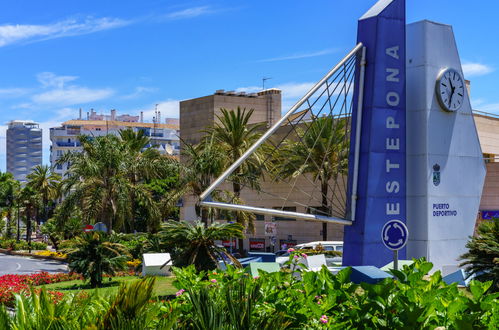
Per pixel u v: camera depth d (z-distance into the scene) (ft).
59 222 143.33
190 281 27.76
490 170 124.67
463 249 73.41
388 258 65.77
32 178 265.13
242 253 135.23
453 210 72.84
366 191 64.54
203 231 63.57
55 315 20.48
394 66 65.98
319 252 99.25
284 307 24.08
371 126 64.64
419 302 22.53
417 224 70.54
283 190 163.22
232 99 217.36
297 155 129.18
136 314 19.49
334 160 126.52
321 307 24.06
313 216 63.77
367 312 22.77
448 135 72.69
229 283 25.98
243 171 129.08
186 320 22.17
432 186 70.79
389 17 65.67
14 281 74.59
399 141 66.39
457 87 73.05
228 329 20.74
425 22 70.90
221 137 134.10
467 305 22.15
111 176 140.87
